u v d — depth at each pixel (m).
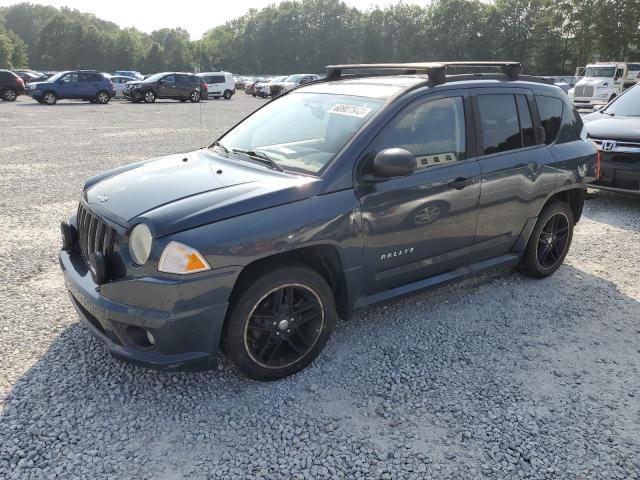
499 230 4.19
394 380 3.25
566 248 4.93
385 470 2.54
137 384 3.14
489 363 3.46
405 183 3.47
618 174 6.93
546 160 4.40
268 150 3.69
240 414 2.92
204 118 19.89
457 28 88.25
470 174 3.83
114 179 3.58
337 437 2.76
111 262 2.97
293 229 2.98
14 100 29.22
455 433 2.80
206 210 2.86
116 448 2.63
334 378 3.26
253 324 3.04
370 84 3.93
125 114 21.42
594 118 7.96
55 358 3.37
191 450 2.64
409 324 3.95
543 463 2.61
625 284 4.79
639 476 2.54
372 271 3.46
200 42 137.38
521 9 83.12
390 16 102.56
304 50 110.38
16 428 2.73
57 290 4.36
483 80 4.09
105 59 122.88
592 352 3.64
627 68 27.11
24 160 10.30
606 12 56.62
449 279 3.99
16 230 5.88
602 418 2.95
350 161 3.27
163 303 2.74
